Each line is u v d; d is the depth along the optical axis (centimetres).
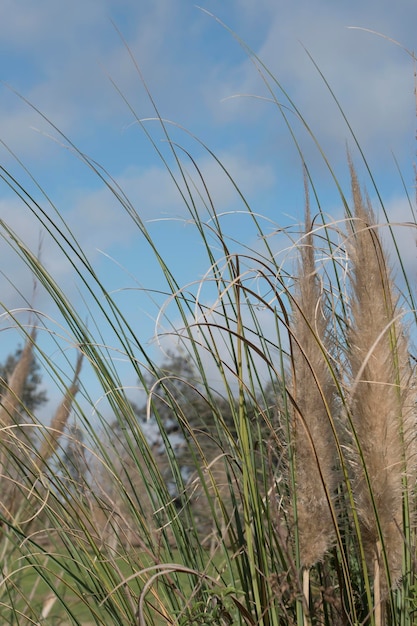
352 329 246
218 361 255
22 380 352
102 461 282
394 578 238
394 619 245
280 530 234
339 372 264
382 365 238
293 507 238
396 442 237
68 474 290
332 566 273
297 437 242
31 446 300
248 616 227
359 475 242
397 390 241
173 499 271
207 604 247
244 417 248
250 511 253
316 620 257
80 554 281
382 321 240
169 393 278
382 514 237
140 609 198
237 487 269
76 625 276
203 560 279
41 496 298
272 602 235
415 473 244
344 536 260
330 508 228
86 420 285
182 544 269
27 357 355
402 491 244
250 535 241
